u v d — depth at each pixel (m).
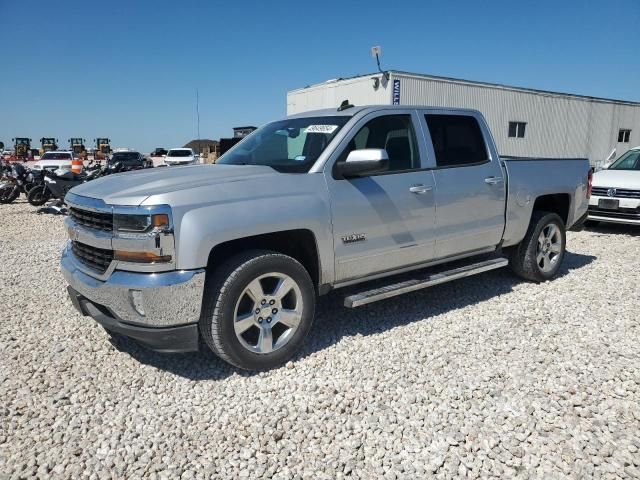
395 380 3.38
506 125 22.92
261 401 3.14
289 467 2.53
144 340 3.18
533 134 24.00
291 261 3.51
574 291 5.32
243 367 3.41
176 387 3.32
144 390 3.29
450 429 2.83
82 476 2.47
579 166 5.99
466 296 5.14
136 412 3.02
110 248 3.17
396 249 4.15
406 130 4.36
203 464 2.55
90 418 2.96
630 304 4.91
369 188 3.92
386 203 4.01
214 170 3.77
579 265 6.53
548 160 5.60
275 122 4.82
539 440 2.72
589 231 9.45
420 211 4.25
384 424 2.88
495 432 2.79
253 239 3.54
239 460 2.59
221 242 3.18
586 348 3.88
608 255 7.19
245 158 4.34
